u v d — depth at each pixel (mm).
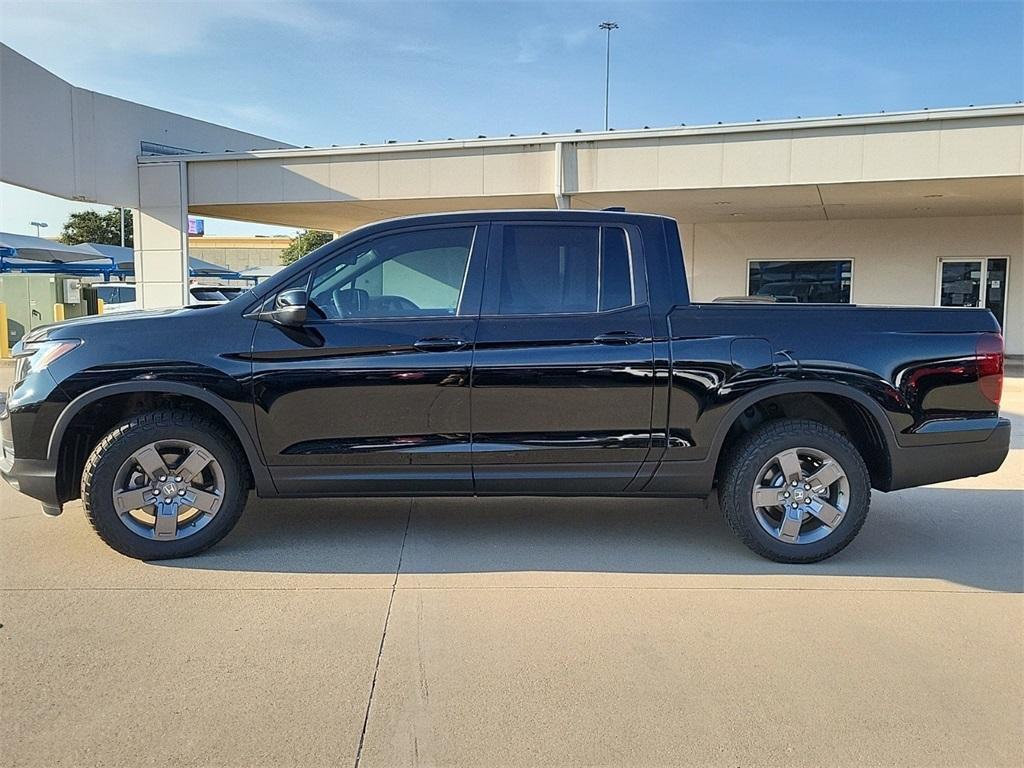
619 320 4660
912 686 3270
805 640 3682
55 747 2789
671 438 4652
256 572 4473
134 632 3682
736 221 17953
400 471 4668
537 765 2725
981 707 3113
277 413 4566
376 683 3244
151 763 2707
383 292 4738
